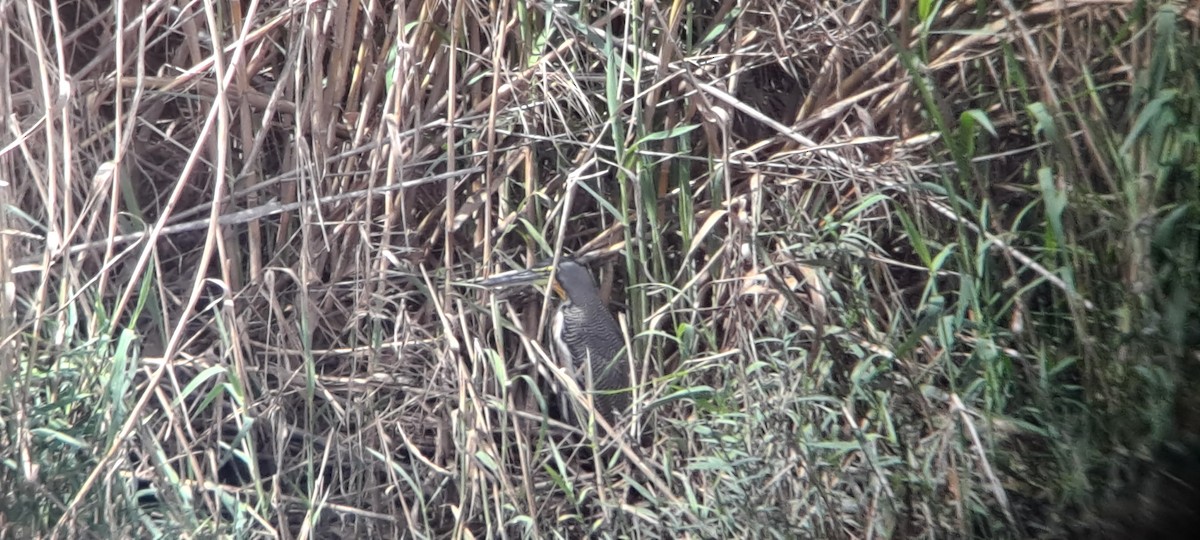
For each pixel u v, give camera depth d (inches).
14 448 252.4
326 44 323.9
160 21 335.3
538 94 333.4
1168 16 263.9
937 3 307.9
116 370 252.7
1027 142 330.3
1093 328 275.6
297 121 294.4
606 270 354.3
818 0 342.3
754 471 284.0
